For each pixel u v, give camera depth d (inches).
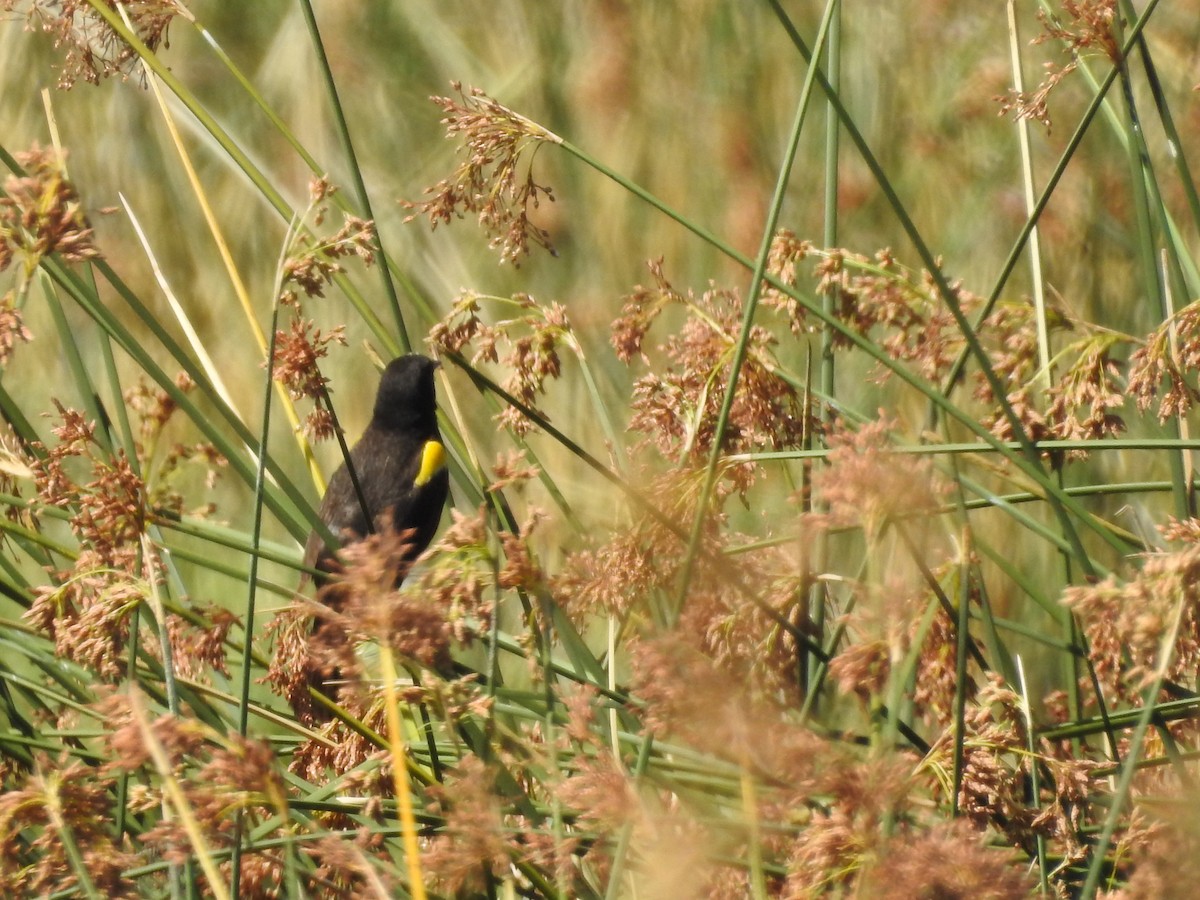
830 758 162.7
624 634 230.2
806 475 241.3
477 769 175.2
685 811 194.5
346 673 187.3
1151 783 221.3
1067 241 418.3
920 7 480.4
